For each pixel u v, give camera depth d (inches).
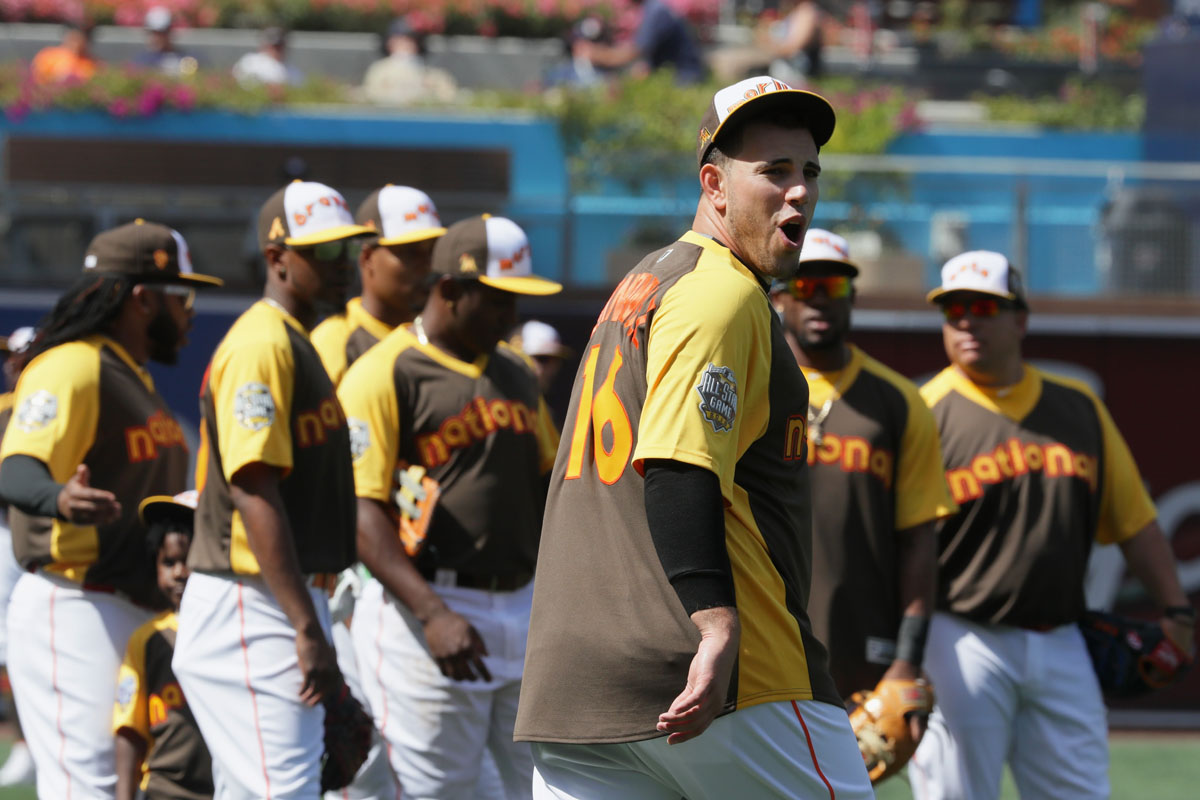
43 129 1475.1
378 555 650.2
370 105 1517.0
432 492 662.5
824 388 674.2
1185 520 1286.9
